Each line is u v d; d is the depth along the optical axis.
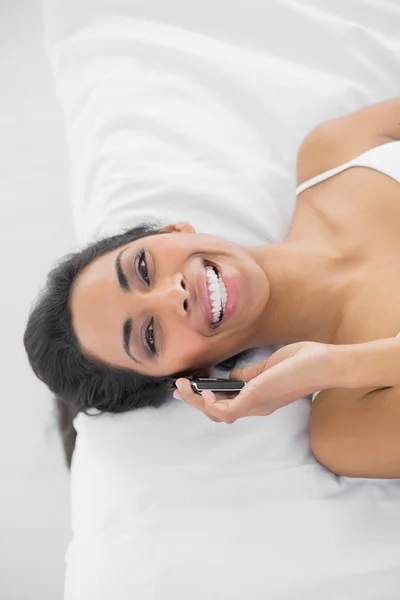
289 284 1.41
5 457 1.66
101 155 1.64
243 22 1.69
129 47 1.70
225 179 1.60
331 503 1.32
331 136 1.56
